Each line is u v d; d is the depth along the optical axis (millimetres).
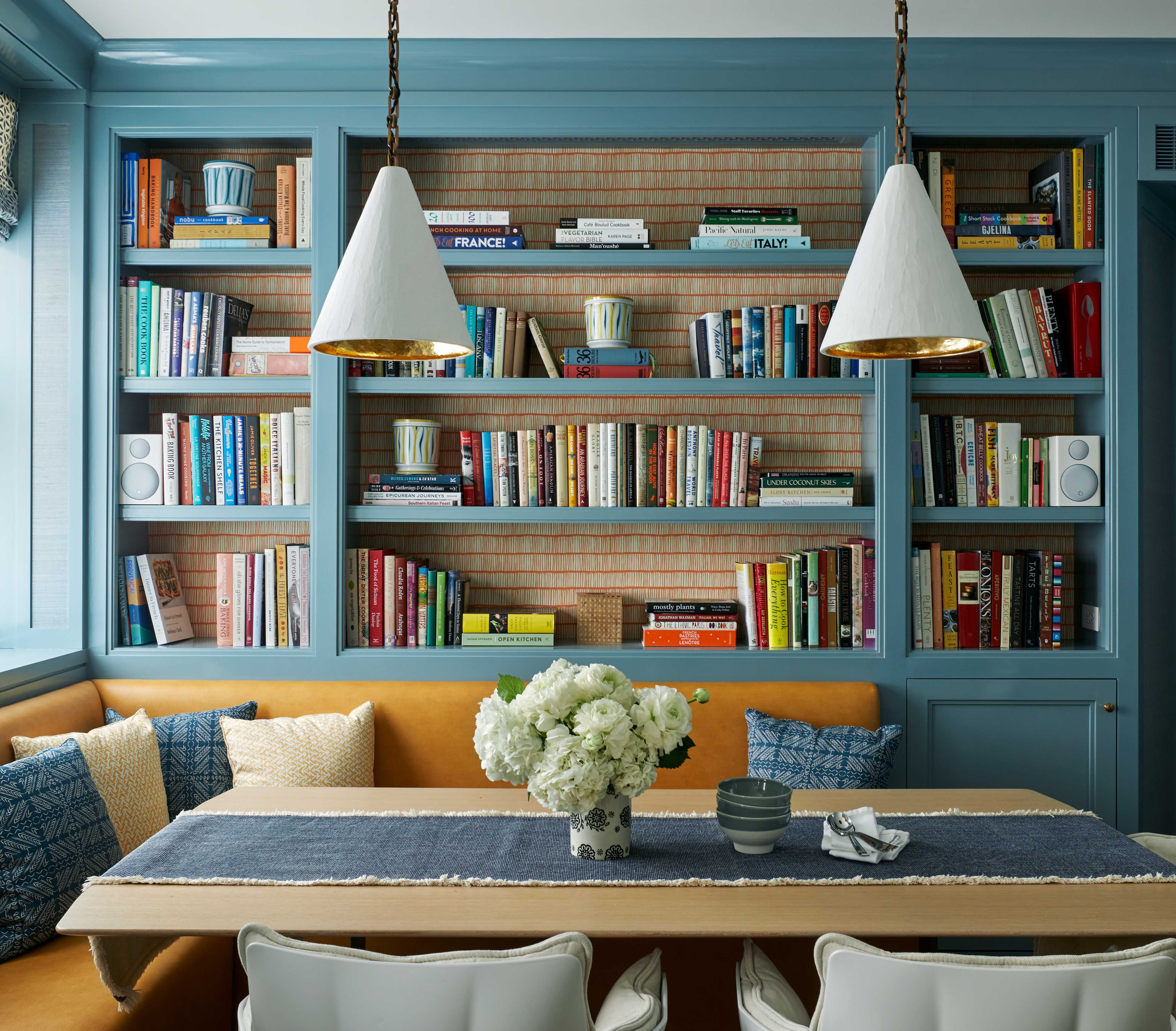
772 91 2818
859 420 3082
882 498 2791
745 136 2871
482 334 2883
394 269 1454
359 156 2984
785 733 2516
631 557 3105
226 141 2943
